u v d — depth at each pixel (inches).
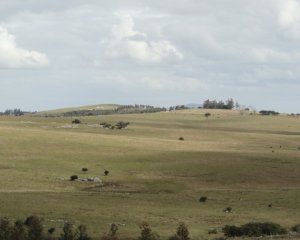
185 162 5137.8
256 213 3061.0
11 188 3796.8
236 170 4766.2
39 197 3329.2
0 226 2196.1
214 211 3102.9
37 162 4923.7
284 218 2910.9
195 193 3838.6
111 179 4377.5
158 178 4451.3
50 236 2292.1
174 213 2999.5
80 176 4402.1
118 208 3078.2
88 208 3026.6
